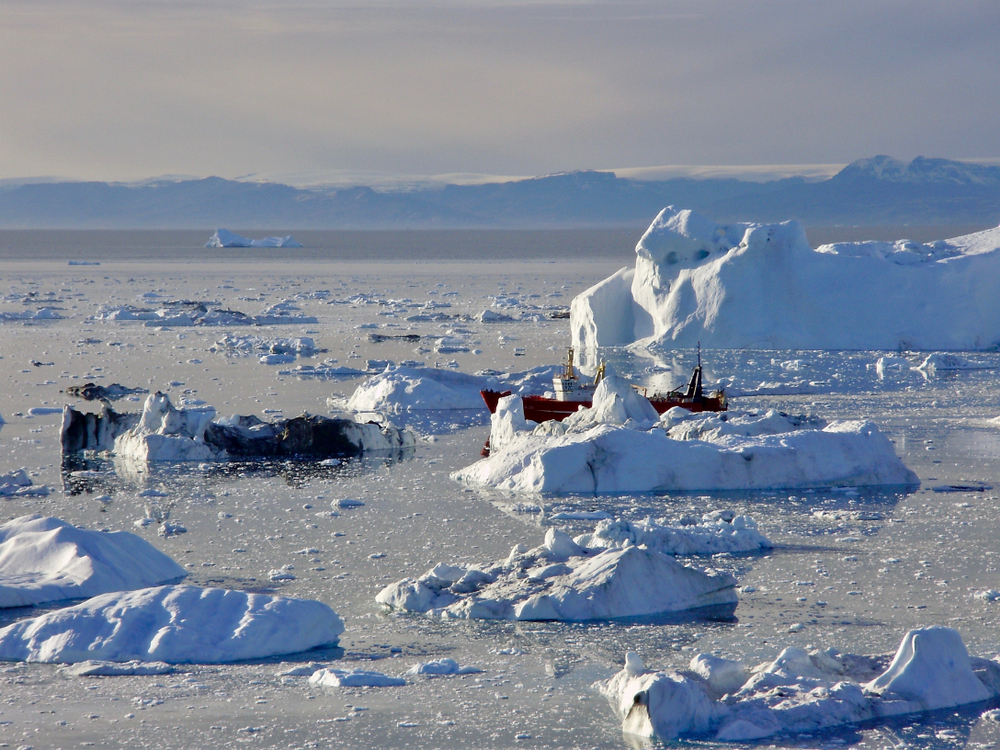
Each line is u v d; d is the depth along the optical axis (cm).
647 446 6600
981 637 3806
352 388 11606
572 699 3266
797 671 3356
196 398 10700
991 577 4594
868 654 3591
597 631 3906
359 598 4362
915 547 5112
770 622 4006
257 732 2994
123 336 17262
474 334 18412
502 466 6800
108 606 3819
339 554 5053
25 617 4016
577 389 9212
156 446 7581
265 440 7881
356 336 17825
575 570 4328
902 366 13050
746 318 15450
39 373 12538
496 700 3250
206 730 3003
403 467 7362
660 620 4038
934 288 15175
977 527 5506
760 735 2959
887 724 3056
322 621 3856
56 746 2888
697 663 3422
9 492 6500
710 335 15525
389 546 5191
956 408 10025
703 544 5034
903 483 6656
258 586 4531
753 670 3431
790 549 5091
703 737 2978
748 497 6262
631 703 3053
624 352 15438
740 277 15488
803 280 15400
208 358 14350
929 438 8381
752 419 7294
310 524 5666
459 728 3031
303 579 4638
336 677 3388
